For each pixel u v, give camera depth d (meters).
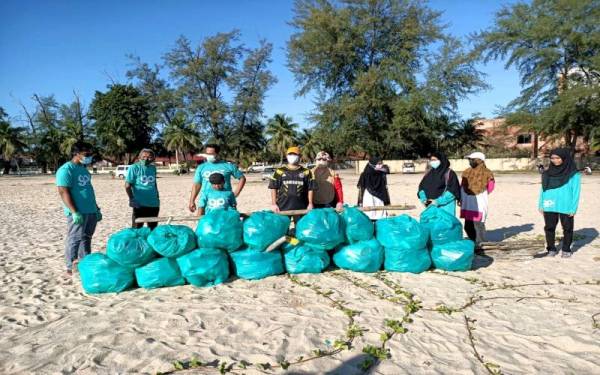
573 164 6.90
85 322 4.59
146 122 68.06
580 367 3.62
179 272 5.71
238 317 4.63
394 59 42.25
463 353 3.86
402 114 41.72
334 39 42.22
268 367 3.61
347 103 42.16
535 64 39.81
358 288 5.58
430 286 5.66
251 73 50.06
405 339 4.12
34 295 5.55
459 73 41.75
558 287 5.57
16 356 3.87
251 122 52.75
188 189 27.11
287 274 6.15
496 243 6.91
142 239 5.68
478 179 7.45
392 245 6.16
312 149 68.69
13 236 10.19
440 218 6.44
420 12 42.00
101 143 71.19
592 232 9.31
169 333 4.27
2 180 48.22
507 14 40.56
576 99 34.50
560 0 36.72
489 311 4.80
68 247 6.41
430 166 7.25
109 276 5.53
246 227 5.95
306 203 6.94
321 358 3.76
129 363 3.71
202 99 49.81
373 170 7.44
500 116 42.84
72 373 3.57
